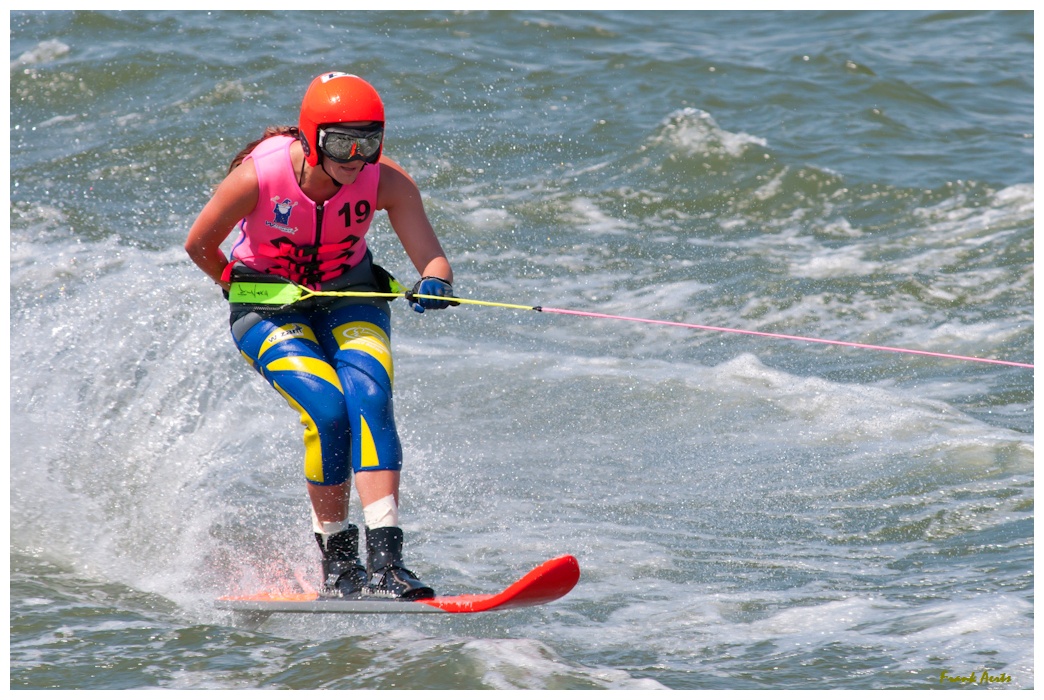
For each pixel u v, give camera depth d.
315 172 13.58
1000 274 32.50
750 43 53.38
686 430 23.28
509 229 36.41
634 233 36.47
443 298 13.78
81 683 12.88
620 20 55.88
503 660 13.39
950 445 21.61
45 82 45.12
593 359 27.36
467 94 46.06
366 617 15.15
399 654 13.62
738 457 21.80
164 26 50.31
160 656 13.64
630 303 31.69
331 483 13.96
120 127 42.50
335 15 52.88
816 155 41.09
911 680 12.91
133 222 35.56
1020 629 14.23
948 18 57.41
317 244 14.07
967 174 39.53
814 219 37.34
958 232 35.56
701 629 14.73
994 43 53.97
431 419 23.78
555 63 49.41
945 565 16.86
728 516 19.16
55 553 17.08
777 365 27.42
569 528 18.61
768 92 46.91
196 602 15.73
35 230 34.28
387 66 47.62
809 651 13.83
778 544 17.98
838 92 47.00
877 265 33.59
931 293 31.59
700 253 35.03
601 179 39.88
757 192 38.84
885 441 22.22
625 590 16.20
